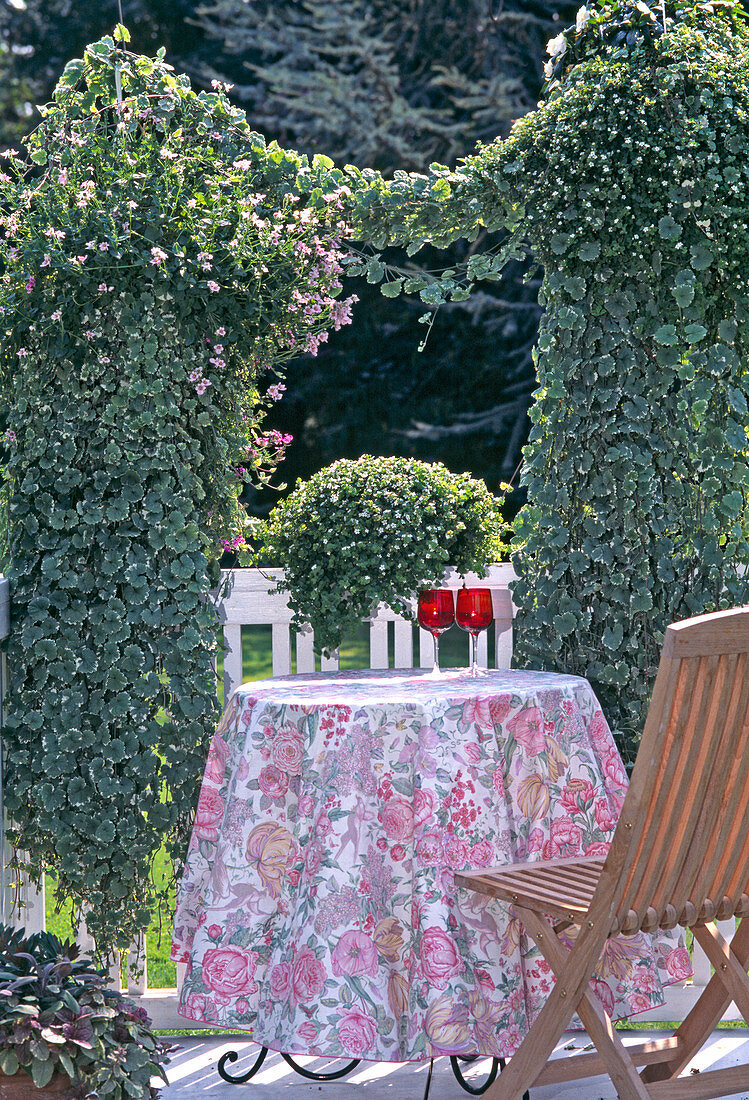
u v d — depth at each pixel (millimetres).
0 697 4129
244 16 16094
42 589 4086
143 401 4078
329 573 4320
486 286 16094
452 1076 3783
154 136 4203
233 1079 3705
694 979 4254
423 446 16969
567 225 4258
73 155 4039
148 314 4023
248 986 3426
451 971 3209
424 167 15945
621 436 4258
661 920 2936
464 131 15727
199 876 3762
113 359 4070
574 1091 3631
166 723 4102
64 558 4078
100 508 4059
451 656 13039
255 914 3430
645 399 4215
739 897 3057
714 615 2725
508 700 3471
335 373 16719
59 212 3986
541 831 3486
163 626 4137
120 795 4055
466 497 4355
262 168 4266
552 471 4379
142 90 4121
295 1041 3199
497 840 3377
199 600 4168
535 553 4418
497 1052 3285
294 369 16609
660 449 4211
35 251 3938
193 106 4168
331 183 4367
